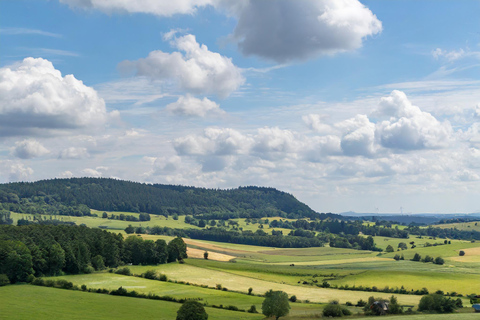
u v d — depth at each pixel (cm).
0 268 10906
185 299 10338
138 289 11531
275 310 8531
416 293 13125
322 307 10412
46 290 10138
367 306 9569
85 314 8069
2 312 7788
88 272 13438
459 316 7669
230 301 10612
